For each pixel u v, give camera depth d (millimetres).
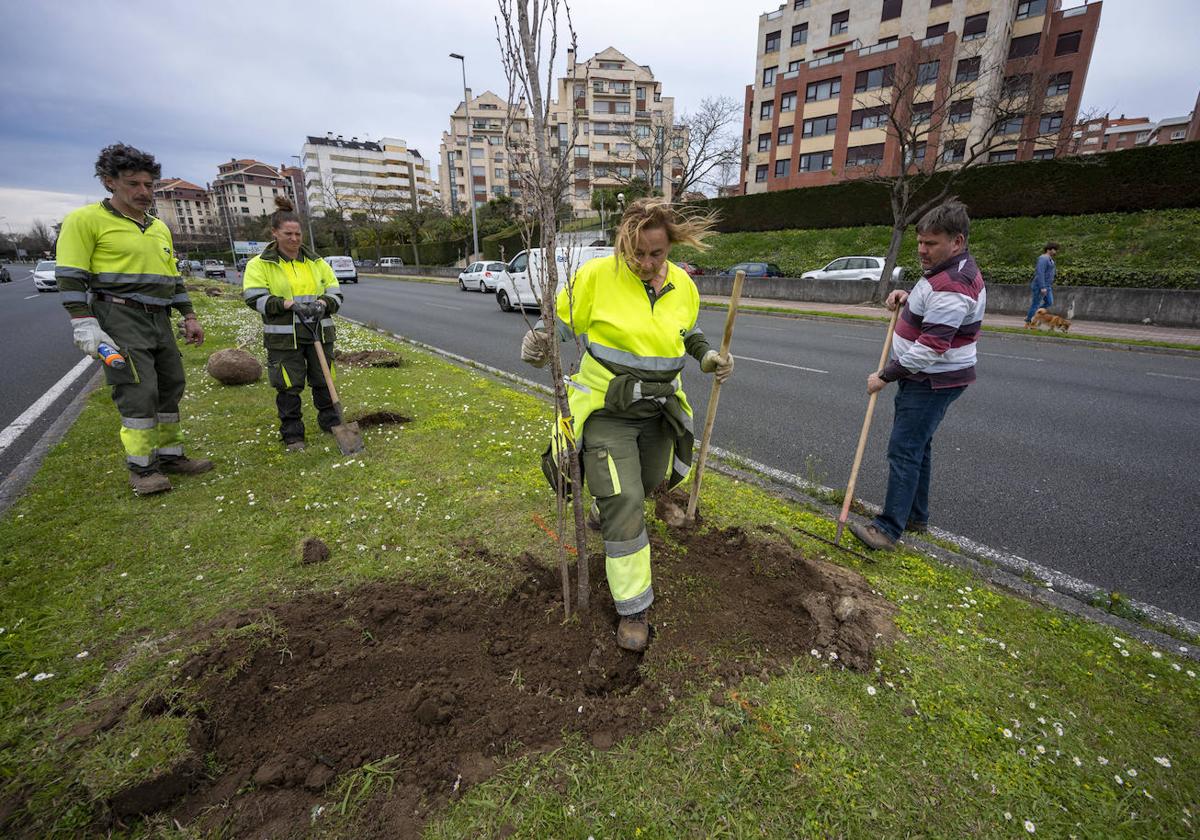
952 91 21156
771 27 41250
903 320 3004
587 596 2406
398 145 102750
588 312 2301
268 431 4941
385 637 2283
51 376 7594
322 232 68438
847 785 1693
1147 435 5531
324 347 4680
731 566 2840
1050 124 31859
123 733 1781
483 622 2391
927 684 2100
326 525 3207
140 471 3594
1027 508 3914
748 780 1698
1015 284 16734
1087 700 2053
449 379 7125
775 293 21312
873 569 2930
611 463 2211
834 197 28984
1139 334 12414
